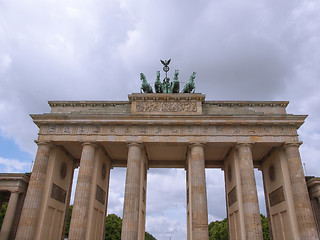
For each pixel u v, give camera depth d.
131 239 48.72
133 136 57.22
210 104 62.12
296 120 56.53
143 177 60.59
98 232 60.56
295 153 55.06
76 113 61.41
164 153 67.88
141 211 57.12
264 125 57.62
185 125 57.84
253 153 65.50
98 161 59.88
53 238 58.31
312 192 55.88
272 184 62.75
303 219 49.62
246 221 50.34
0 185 56.25
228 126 57.75
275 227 61.00
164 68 73.75
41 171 55.16
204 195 52.00
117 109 62.22
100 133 57.66
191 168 56.44
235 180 57.44
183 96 60.72
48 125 58.91
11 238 54.12
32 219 51.25
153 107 60.50
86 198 53.16
